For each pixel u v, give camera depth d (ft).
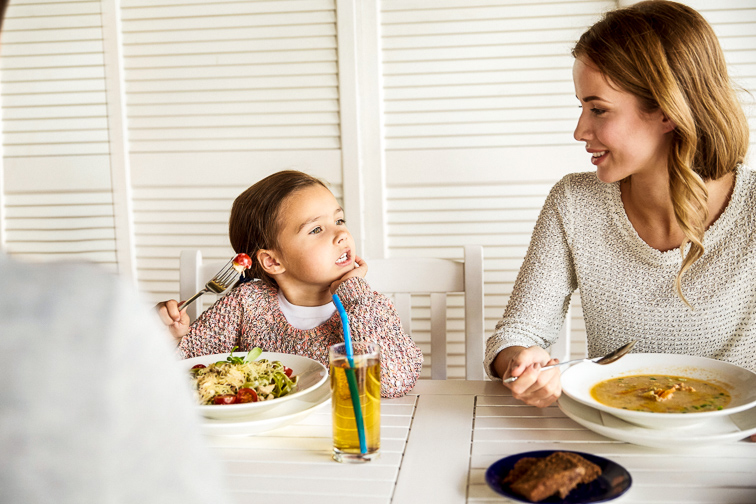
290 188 4.71
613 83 3.70
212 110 7.14
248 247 4.91
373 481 2.75
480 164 6.83
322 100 6.95
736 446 2.96
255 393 3.36
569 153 6.70
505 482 2.60
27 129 7.52
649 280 4.23
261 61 6.97
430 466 2.88
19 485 1.23
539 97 6.66
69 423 1.25
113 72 7.23
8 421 1.22
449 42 6.68
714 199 4.06
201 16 6.99
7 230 7.75
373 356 2.93
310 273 4.66
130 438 1.30
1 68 7.41
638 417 2.94
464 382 4.04
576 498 2.45
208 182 7.30
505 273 7.02
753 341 4.07
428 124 6.86
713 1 6.24
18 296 1.30
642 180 4.07
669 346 4.27
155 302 7.65
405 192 7.02
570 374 3.54
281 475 2.83
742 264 3.98
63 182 7.55
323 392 3.58
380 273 5.12
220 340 4.78
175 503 1.37
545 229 4.59
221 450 3.11
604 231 4.38
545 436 3.16
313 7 6.77
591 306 4.50
